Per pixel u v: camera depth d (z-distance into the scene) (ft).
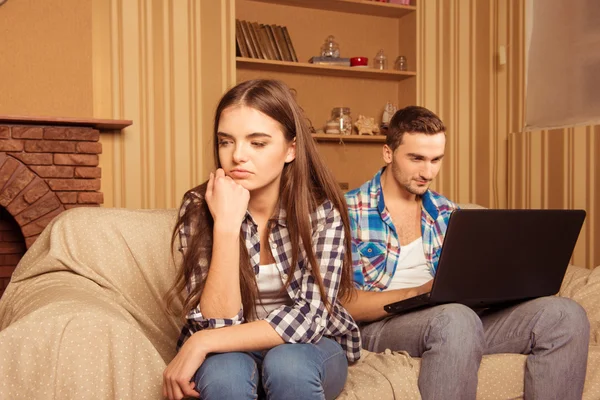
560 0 11.00
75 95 9.88
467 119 13.28
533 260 5.87
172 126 11.09
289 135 5.03
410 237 6.68
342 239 5.18
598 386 6.34
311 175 5.33
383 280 6.47
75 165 9.84
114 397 4.69
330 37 12.26
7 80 9.52
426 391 5.37
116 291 6.23
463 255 5.49
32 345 4.62
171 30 11.05
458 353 5.32
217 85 11.03
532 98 11.64
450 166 13.16
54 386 4.62
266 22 12.20
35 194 9.63
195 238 5.06
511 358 5.94
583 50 10.51
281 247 5.21
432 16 13.03
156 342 6.18
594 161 10.20
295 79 12.48
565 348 5.71
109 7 10.69
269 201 5.21
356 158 13.04
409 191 6.50
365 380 5.37
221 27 10.96
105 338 4.77
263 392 4.92
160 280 6.45
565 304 5.80
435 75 13.07
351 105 13.01
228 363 4.35
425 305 5.93
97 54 10.64
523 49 11.96
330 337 5.36
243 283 5.07
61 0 9.77
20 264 6.68
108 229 6.52
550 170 11.10
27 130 9.52
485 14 12.89
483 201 12.96
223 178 4.80
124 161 10.82
